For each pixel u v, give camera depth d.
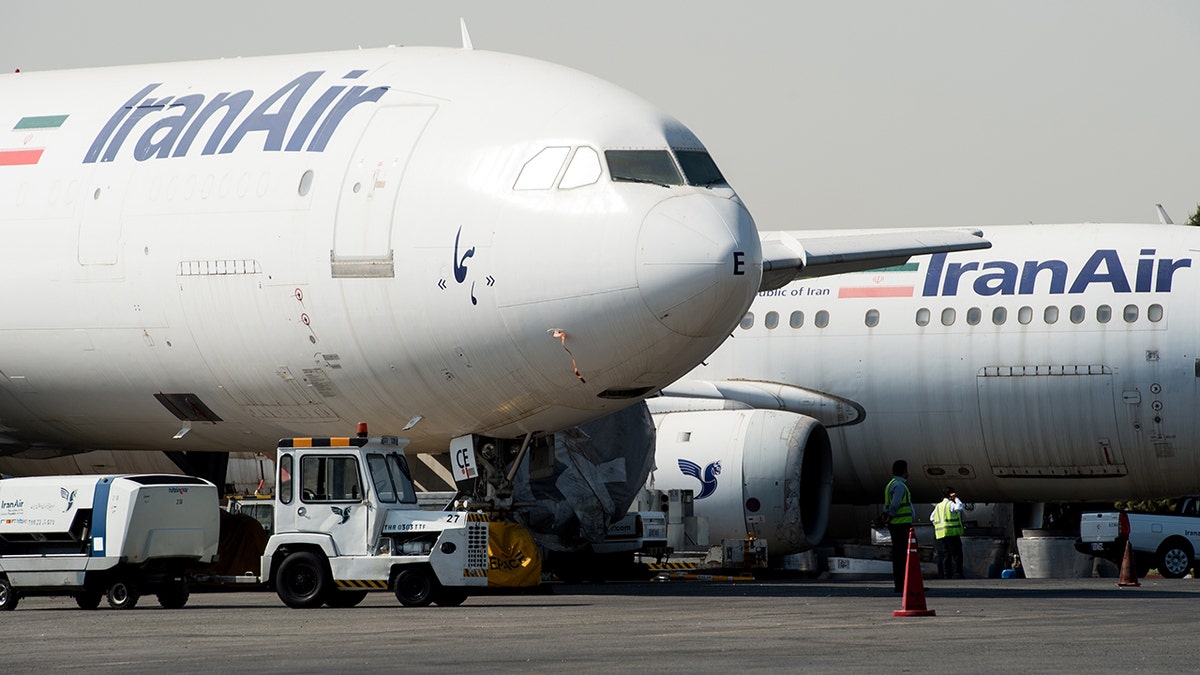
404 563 44.22
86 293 52.44
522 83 50.12
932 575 75.00
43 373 54.34
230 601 49.91
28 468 68.62
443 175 48.31
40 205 53.56
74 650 31.12
